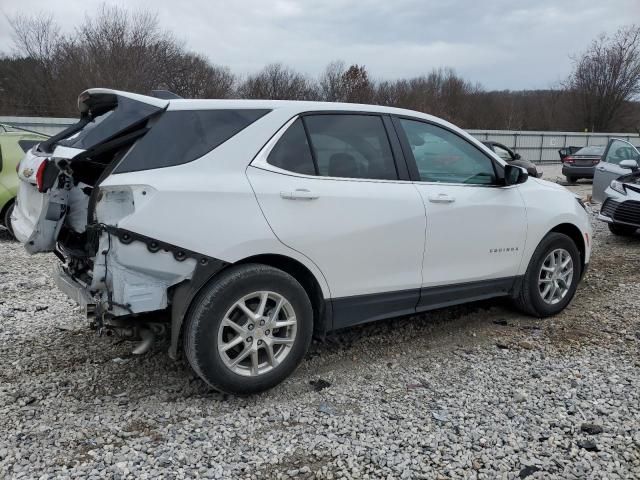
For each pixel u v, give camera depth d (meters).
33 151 3.98
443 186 4.20
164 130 3.25
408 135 4.13
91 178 3.65
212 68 37.09
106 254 3.11
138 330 3.33
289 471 2.80
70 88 30.70
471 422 3.26
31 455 2.88
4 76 31.58
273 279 3.39
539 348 4.36
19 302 5.30
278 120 3.54
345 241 3.65
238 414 3.33
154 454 2.91
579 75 50.47
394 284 3.94
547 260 4.97
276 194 3.40
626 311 5.23
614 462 2.89
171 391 3.61
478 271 4.43
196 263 3.18
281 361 3.52
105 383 3.71
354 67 41.94
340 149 3.76
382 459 2.90
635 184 8.52
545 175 24.81
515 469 2.84
